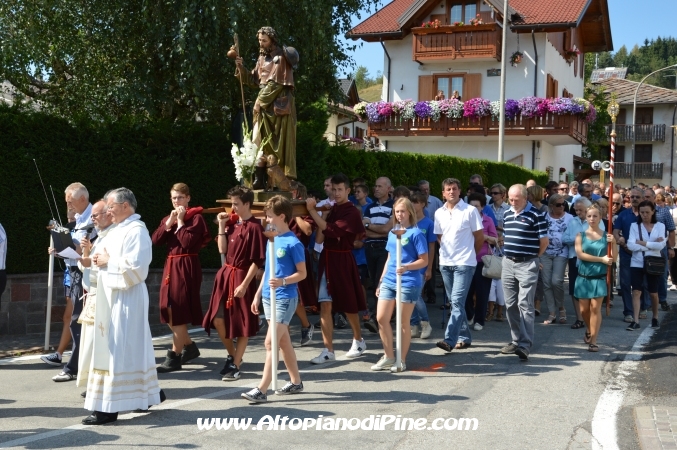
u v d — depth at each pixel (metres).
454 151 30.11
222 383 7.29
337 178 8.40
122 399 5.81
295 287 6.83
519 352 8.30
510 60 28.84
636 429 5.83
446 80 30.16
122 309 5.86
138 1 11.06
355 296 8.37
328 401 6.62
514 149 29.48
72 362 7.40
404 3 31.95
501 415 6.25
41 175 10.16
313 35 11.76
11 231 9.92
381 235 10.24
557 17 28.00
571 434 5.76
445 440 5.60
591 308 8.94
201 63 10.64
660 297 12.69
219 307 7.36
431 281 12.86
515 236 8.42
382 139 30.67
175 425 5.89
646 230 10.64
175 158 11.58
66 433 5.68
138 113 11.91
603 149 50.00
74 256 6.90
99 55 11.52
